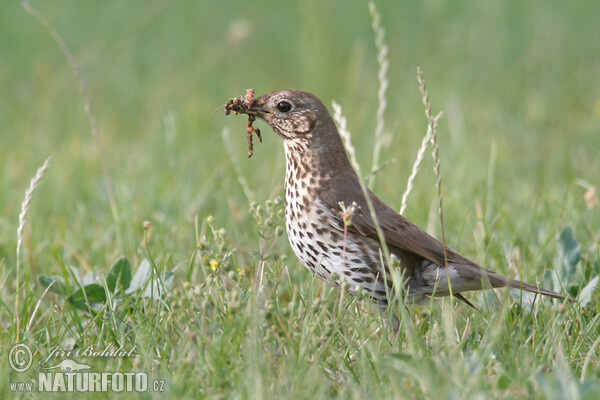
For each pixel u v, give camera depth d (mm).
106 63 21797
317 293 9703
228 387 7043
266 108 9859
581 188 13719
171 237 11523
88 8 24469
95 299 9133
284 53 23516
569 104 19984
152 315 8289
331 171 9617
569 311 8547
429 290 9430
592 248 10867
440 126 18250
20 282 10031
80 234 12047
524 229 11680
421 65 22531
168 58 22656
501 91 20859
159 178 14469
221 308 8586
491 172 12891
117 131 18547
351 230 9242
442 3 24688
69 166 15555
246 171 14844
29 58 22531
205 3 25453
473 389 6664
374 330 8711
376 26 10828
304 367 7234
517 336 8094
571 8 24859
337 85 20609
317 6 22766
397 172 14883
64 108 19750
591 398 6379
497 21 24234
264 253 8766
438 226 11797
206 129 18062
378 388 7031
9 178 14547
